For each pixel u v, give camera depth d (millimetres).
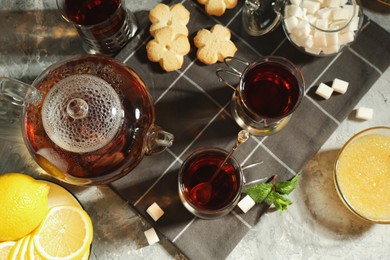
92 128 512
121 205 665
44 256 617
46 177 668
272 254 662
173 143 649
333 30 617
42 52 681
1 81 524
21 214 583
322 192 668
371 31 662
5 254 620
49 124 511
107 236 663
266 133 647
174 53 642
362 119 668
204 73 658
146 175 645
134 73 575
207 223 640
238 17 669
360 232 665
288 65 584
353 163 647
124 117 529
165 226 638
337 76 660
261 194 615
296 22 637
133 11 684
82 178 557
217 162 614
